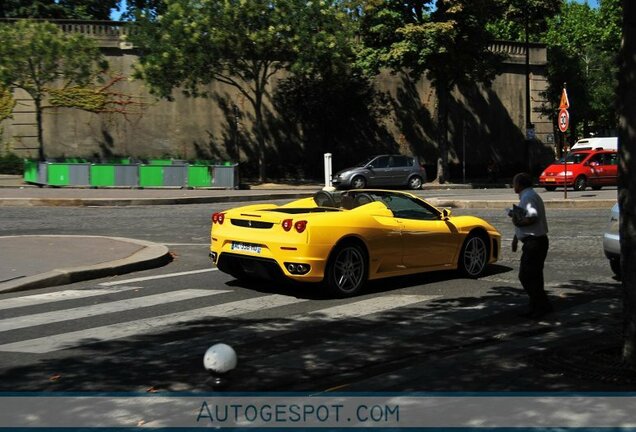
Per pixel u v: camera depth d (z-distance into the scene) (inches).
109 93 1455.5
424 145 1711.4
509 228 640.4
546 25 1592.0
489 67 1457.9
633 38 207.0
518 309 324.5
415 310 323.0
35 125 1414.9
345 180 1272.1
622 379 207.0
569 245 530.9
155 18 1326.3
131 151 1475.1
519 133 1846.7
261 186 1330.0
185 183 1175.0
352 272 350.3
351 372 229.1
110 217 735.1
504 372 215.3
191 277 408.2
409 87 1694.1
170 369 230.4
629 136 210.8
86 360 240.7
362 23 1413.6
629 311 215.2
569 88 1998.0
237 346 259.8
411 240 373.4
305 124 1579.7
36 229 626.5
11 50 1206.9
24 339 268.2
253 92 1459.2
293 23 1256.2
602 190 1185.4
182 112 1507.1
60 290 368.2
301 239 330.6
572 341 254.4
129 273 422.3
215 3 1237.1
